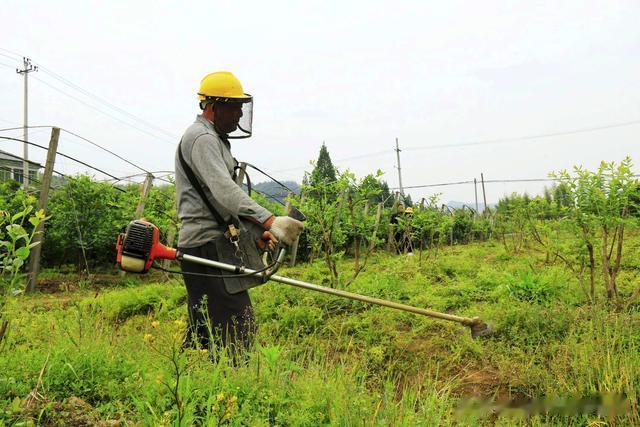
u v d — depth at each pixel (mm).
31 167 20422
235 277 3598
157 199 11664
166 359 3164
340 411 2709
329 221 7676
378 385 3994
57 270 10578
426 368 4422
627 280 6539
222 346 3439
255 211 3480
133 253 3467
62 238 10094
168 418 2365
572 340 4184
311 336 4965
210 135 3627
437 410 3074
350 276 8805
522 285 6156
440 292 6879
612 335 4246
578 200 5574
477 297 6406
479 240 20781
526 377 3830
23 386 2705
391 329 5102
